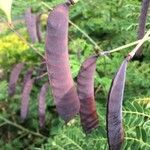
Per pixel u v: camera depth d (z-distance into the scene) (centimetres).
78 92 25
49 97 66
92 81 25
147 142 36
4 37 84
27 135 82
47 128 75
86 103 25
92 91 25
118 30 62
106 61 58
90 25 66
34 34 61
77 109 24
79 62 55
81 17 70
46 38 22
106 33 66
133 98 43
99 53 24
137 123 37
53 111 75
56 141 51
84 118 26
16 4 75
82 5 68
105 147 41
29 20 61
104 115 47
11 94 61
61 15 21
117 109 23
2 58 85
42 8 68
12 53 84
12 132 84
